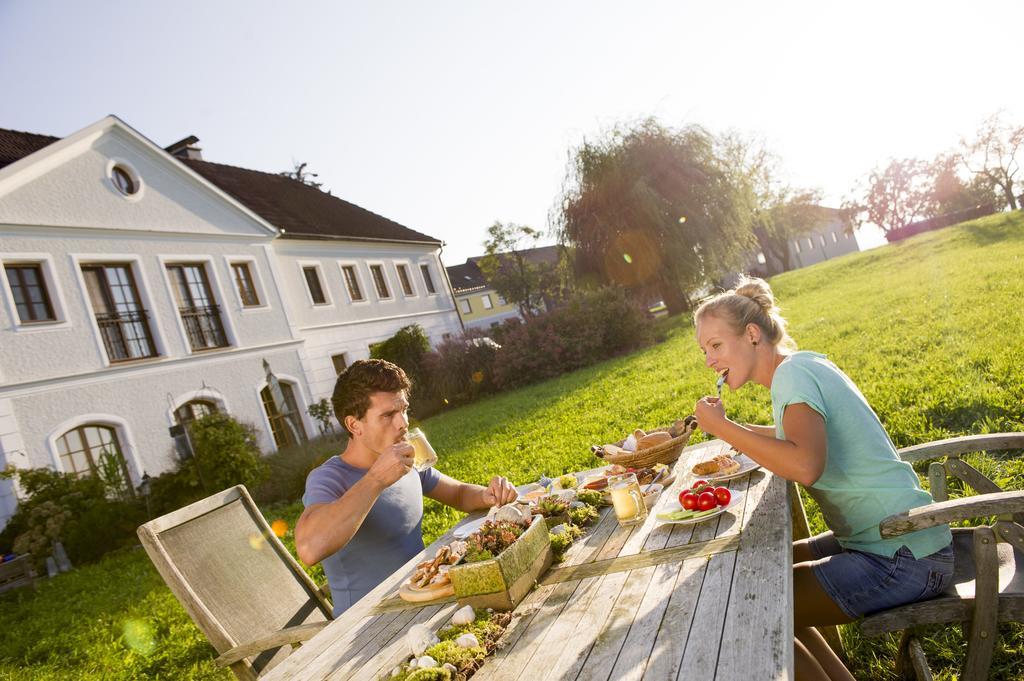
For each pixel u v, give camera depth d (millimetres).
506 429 11914
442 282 30922
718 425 2207
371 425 2855
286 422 19203
